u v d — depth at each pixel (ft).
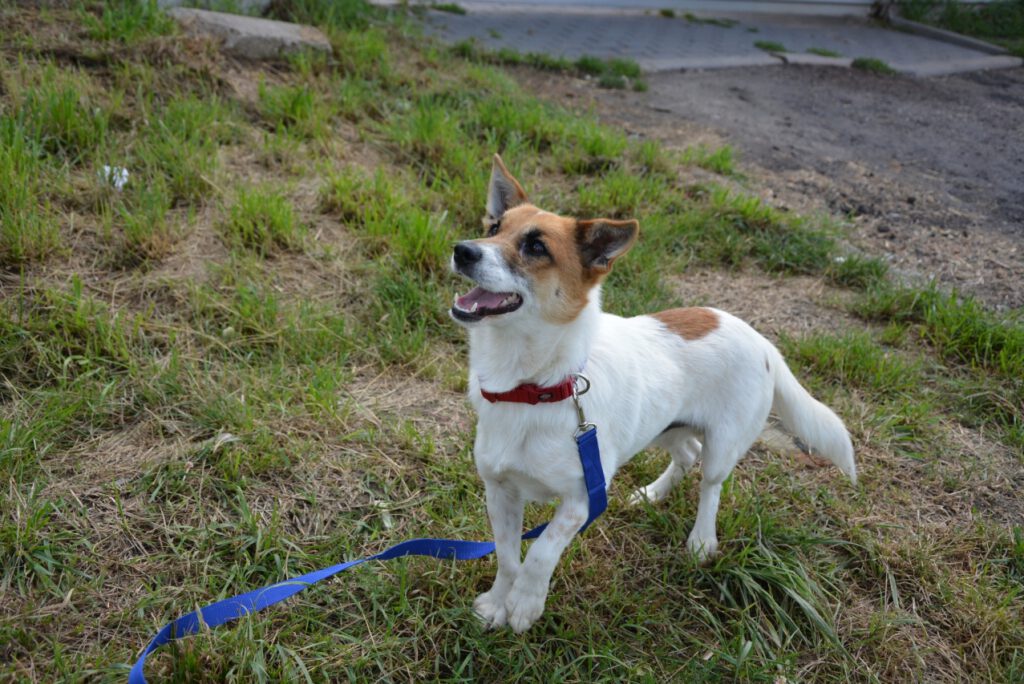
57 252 4.70
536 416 3.09
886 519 4.10
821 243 6.39
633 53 11.86
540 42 11.59
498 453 3.15
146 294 4.64
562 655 3.32
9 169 4.82
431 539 3.41
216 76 6.72
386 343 4.68
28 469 3.59
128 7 7.13
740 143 8.77
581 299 3.17
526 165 6.85
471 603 3.47
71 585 3.22
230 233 5.17
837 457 3.84
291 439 3.98
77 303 4.30
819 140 9.27
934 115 10.88
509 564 3.35
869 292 5.90
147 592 3.26
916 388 4.99
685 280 5.90
